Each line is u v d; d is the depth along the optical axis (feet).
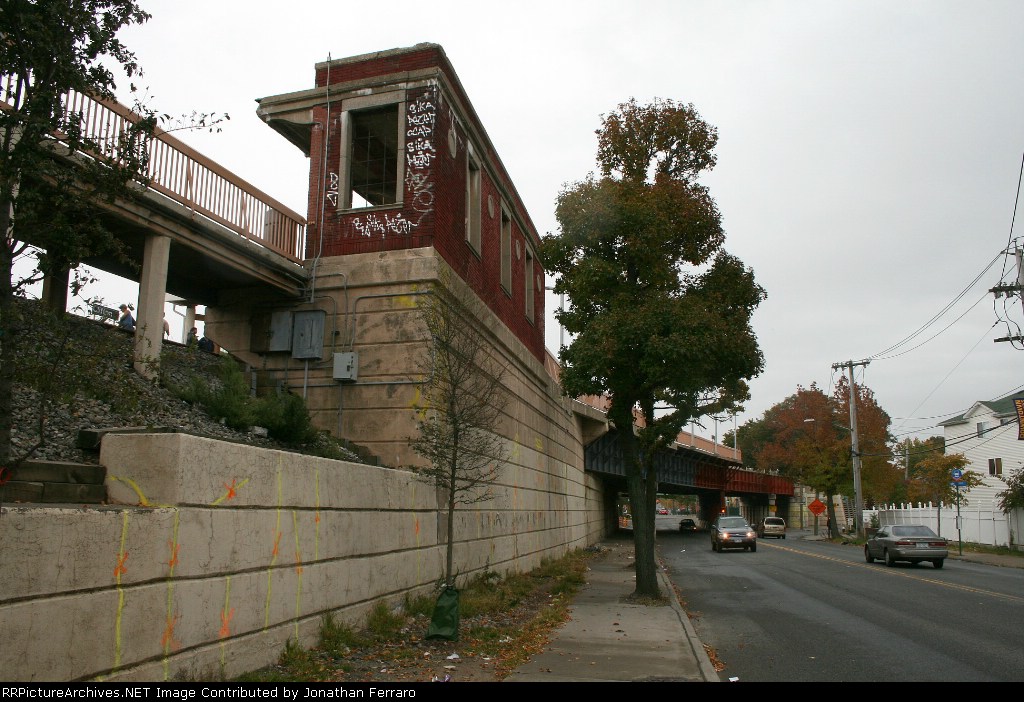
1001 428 167.73
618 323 53.93
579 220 58.23
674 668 30.30
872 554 98.17
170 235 41.32
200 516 22.85
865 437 195.00
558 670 29.63
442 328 44.93
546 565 78.13
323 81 56.39
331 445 43.50
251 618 25.38
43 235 16.56
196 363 45.57
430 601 41.39
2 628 16.25
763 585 67.51
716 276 60.03
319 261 52.42
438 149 53.01
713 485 217.77
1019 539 126.11
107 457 22.61
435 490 45.06
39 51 16.69
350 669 27.48
